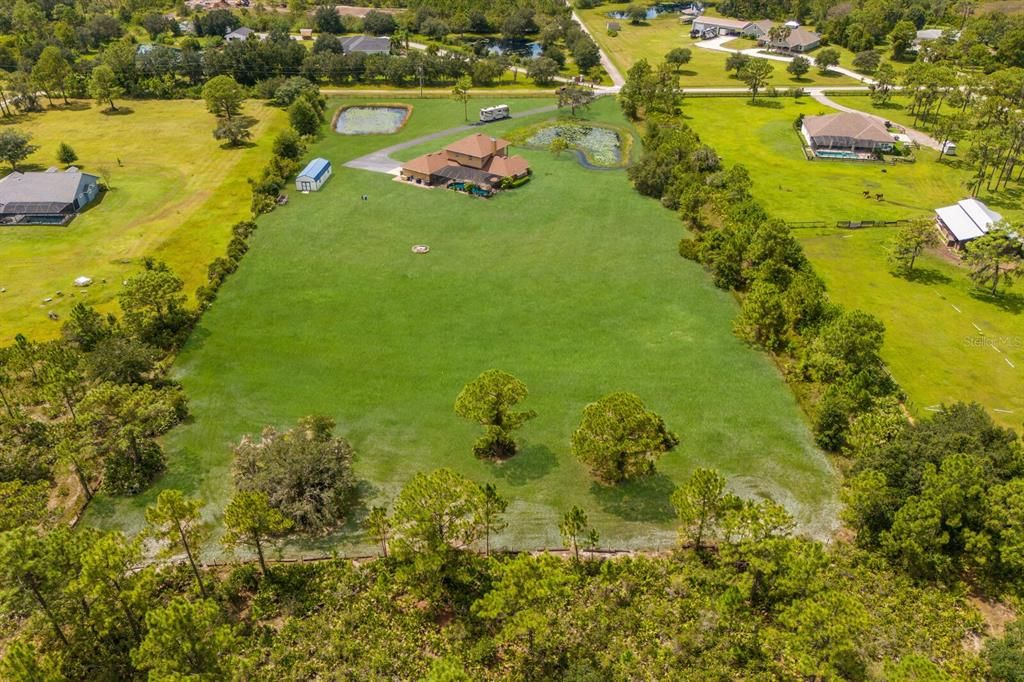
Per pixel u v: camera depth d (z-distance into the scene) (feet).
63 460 205.05
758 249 309.22
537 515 206.59
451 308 307.58
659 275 334.85
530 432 237.66
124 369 243.60
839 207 405.39
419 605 176.24
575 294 318.65
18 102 560.20
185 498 211.00
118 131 527.40
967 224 355.97
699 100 616.80
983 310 304.71
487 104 608.60
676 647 165.17
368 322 296.92
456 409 217.36
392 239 368.68
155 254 350.84
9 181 393.29
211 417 243.60
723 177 399.44
